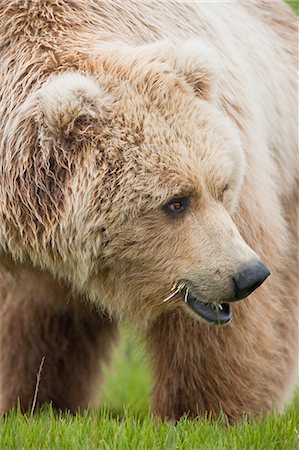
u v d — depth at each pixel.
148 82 10.77
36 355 13.74
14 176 10.75
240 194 11.66
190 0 12.47
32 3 11.26
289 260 13.35
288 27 14.98
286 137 13.73
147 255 10.88
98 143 10.59
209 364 11.98
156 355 12.23
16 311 13.31
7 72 11.05
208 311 11.05
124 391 17.42
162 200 10.59
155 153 10.55
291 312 13.24
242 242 10.80
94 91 10.49
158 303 11.24
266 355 12.24
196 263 10.75
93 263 10.98
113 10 11.56
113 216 10.63
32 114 10.69
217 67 11.15
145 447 9.89
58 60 10.98
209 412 12.18
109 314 11.92
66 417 11.91
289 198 13.67
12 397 13.90
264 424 10.77
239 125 11.95
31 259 11.19
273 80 13.67
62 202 10.65
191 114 10.79
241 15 13.88
